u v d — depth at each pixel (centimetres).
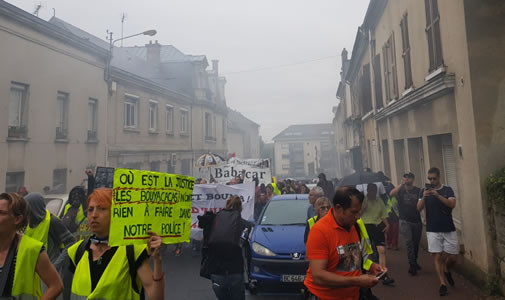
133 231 244
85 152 1578
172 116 2572
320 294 302
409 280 654
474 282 605
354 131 2467
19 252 273
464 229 648
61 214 651
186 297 588
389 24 1177
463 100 624
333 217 304
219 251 445
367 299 324
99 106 1680
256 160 1398
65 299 355
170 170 2520
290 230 642
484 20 596
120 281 234
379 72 1361
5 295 265
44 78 1346
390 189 859
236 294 447
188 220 283
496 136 580
